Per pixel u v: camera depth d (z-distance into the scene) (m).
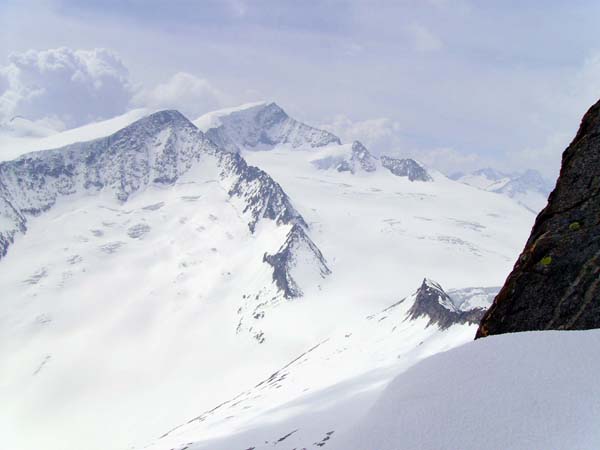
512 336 9.74
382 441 8.65
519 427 7.61
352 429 9.77
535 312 12.61
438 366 9.88
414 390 9.54
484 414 8.15
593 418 7.25
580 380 8.02
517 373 8.67
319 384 140.12
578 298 12.04
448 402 8.74
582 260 12.44
